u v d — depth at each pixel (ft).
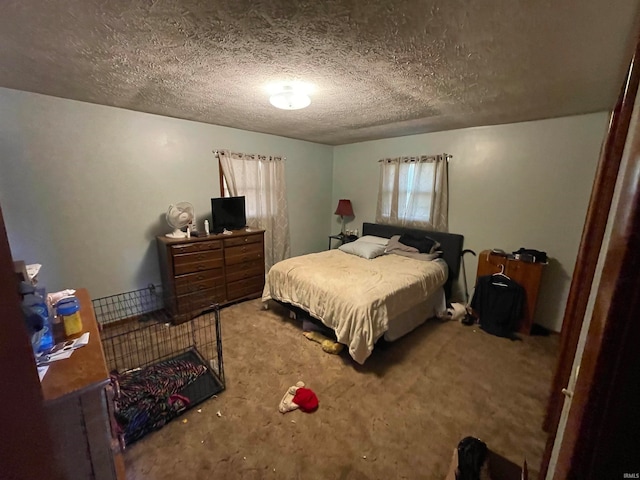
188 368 7.13
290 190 14.88
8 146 7.65
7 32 4.45
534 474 4.75
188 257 10.02
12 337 1.73
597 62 5.27
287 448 5.26
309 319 9.27
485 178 10.94
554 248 9.62
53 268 8.68
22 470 1.85
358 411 6.13
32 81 6.82
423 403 6.38
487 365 7.80
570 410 1.44
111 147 9.27
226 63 5.64
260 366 7.64
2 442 1.77
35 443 1.89
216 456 5.09
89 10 3.88
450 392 6.73
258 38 4.67
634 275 1.05
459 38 4.60
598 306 1.27
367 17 4.06
